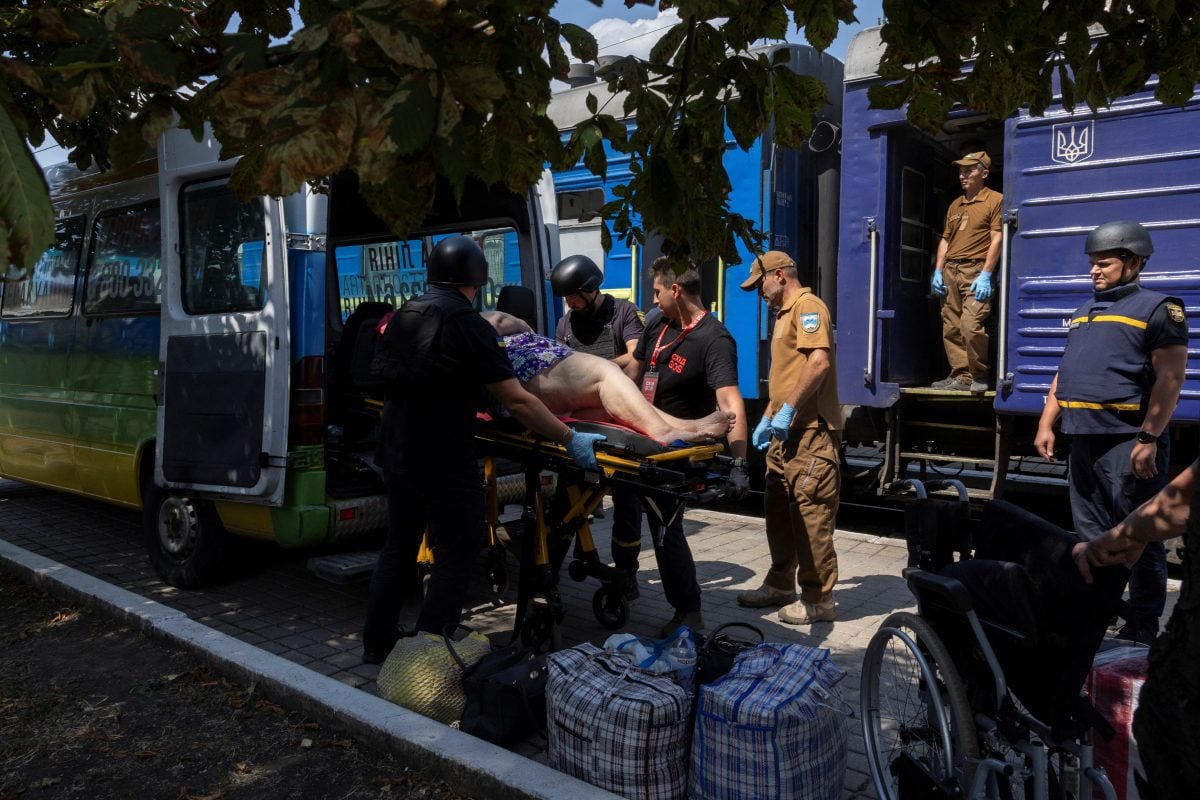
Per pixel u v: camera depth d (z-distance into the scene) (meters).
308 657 4.41
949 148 7.80
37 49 2.07
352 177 6.19
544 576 4.12
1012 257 5.97
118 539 6.83
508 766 3.02
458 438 3.84
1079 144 5.66
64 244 6.65
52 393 6.63
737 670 2.98
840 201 7.54
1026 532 2.48
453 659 3.54
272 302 4.72
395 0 1.47
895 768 2.76
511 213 6.23
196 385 5.10
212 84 1.68
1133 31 2.37
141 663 4.25
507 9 1.69
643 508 4.80
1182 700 1.60
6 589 5.45
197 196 5.25
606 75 2.22
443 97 1.48
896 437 6.93
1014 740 2.40
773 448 4.95
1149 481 4.31
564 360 4.16
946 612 2.59
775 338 4.88
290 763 3.32
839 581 5.71
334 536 4.91
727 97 2.35
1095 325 4.46
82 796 3.13
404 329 3.80
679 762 2.90
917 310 7.51
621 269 8.67
